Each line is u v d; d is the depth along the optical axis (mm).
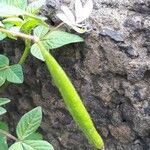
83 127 165
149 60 194
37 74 233
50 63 159
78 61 214
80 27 207
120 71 199
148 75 196
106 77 206
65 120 233
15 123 268
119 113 207
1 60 207
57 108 234
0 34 205
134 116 200
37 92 240
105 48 200
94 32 203
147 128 198
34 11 203
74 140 236
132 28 198
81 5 208
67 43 196
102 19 206
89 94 215
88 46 206
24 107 255
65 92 161
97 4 216
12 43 241
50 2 224
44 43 197
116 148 216
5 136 196
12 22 201
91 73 210
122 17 204
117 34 198
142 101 197
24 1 204
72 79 220
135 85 197
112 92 206
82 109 164
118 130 211
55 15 220
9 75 203
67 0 224
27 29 196
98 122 218
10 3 200
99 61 204
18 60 243
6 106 266
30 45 211
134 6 206
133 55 195
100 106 214
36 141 188
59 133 242
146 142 203
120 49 197
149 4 201
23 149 185
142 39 197
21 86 248
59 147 247
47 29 199
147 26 196
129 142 209
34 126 192
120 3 211
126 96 200
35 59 229
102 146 168
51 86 229
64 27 215
